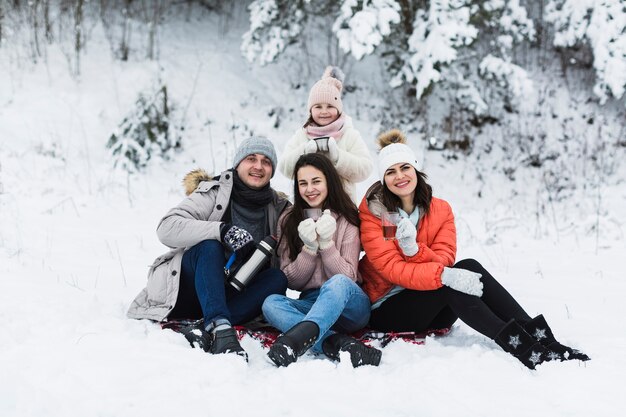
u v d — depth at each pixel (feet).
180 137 28.19
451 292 10.60
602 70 27.86
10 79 28.63
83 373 8.73
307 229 11.15
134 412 7.80
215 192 12.06
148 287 11.72
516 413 8.13
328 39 34.17
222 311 10.39
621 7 26.91
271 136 29.01
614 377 9.00
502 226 23.07
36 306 11.75
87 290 14.11
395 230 10.98
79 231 19.70
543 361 9.78
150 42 32.01
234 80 31.89
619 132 30.01
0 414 7.73
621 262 18.52
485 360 9.71
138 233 20.18
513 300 10.74
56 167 24.66
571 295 15.03
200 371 8.87
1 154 24.48
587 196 26.50
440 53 25.59
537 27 33.76
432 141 16.39
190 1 35.99
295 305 11.15
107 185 24.35
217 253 10.95
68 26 32.09
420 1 27.91
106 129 27.55
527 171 29.07
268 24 29.58
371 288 11.82
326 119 14.61
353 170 13.70
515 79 27.66
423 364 9.57
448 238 11.74
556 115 31.01
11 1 31.78
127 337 10.27
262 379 9.04
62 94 28.50
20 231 18.74
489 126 30.89
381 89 32.45
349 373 9.29
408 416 8.00
